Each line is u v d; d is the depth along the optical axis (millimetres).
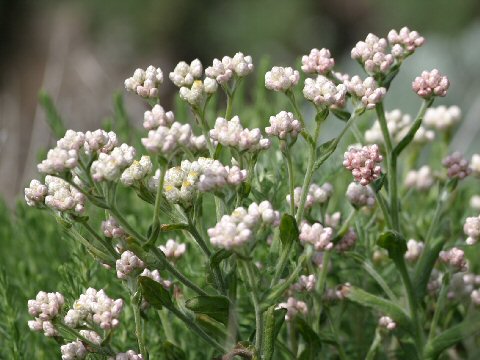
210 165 676
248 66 713
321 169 842
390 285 806
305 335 720
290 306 739
